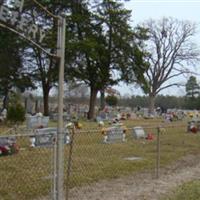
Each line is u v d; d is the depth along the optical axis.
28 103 61.81
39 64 46.66
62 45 6.16
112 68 52.09
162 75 79.19
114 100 85.88
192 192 8.40
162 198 8.33
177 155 15.62
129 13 51.53
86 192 8.84
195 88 110.62
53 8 46.03
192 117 59.38
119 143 18.09
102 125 32.75
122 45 51.31
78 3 48.38
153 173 11.40
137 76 52.94
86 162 12.38
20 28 5.48
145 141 20.30
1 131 22.75
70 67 47.69
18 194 8.29
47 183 9.08
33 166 10.60
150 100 79.00
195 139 23.05
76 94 88.81
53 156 7.41
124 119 51.44
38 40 5.87
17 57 42.09
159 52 78.75
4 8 5.21
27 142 13.87
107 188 9.31
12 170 10.26
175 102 117.44
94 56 46.97
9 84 44.53
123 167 12.16
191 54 79.69
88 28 49.62
